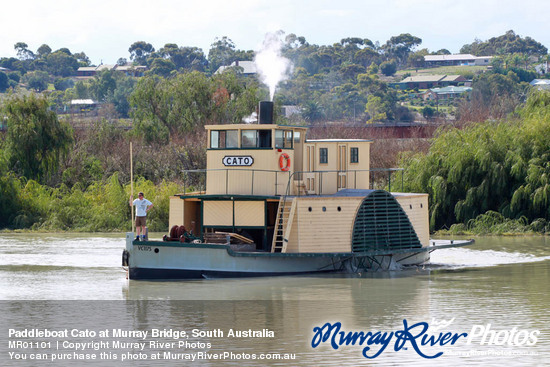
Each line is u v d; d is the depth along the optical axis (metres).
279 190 56.38
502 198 91.75
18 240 85.38
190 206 58.94
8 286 52.28
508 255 69.44
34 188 105.62
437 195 92.81
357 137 144.38
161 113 146.75
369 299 47.12
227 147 56.91
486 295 48.53
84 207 103.44
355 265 57.88
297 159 59.59
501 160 92.06
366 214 56.69
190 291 49.50
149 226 97.81
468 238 84.50
